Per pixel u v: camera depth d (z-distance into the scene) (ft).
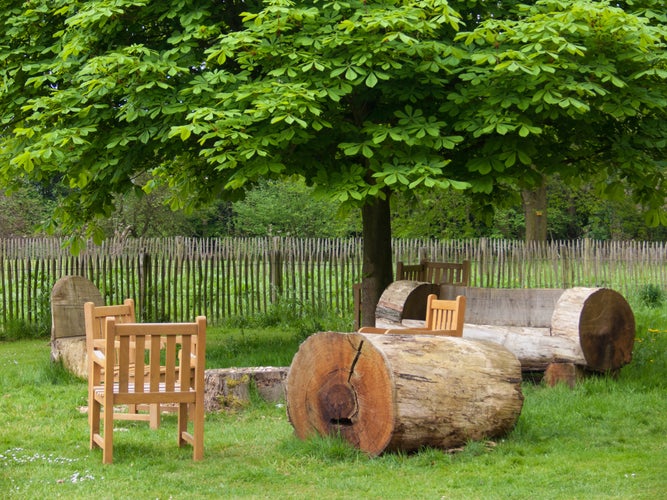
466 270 51.96
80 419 32.01
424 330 30.25
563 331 37.29
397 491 21.21
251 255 67.26
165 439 28.22
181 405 26.71
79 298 43.80
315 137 39.70
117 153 40.78
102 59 37.63
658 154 43.52
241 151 35.96
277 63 38.06
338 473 23.13
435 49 36.55
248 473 23.13
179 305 68.44
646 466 23.65
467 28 41.93
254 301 68.13
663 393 35.83
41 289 62.85
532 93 36.91
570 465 23.89
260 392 34.60
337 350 25.72
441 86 39.37
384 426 24.34
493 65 37.09
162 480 22.68
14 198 118.52
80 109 39.45
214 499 20.77
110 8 39.09
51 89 43.19
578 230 146.00
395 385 24.12
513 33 35.81
